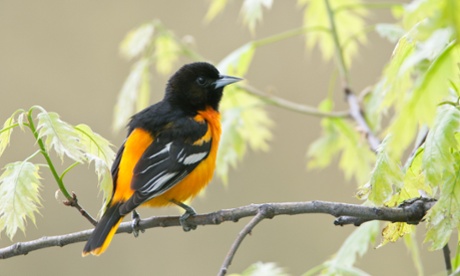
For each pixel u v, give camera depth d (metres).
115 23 17.58
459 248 6.33
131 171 8.27
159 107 9.54
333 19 11.12
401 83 5.60
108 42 17.44
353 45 11.95
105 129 16.86
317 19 11.86
